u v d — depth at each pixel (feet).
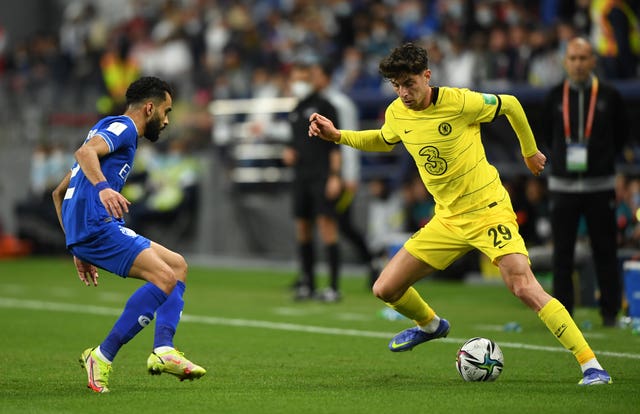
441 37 228.63
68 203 76.18
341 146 158.20
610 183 112.68
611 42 184.65
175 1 299.99
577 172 111.55
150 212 235.20
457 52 207.10
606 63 184.65
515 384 78.18
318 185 151.74
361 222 211.20
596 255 115.96
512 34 202.80
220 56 262.06
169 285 74.69
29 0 366.84
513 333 113.91
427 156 79.66
